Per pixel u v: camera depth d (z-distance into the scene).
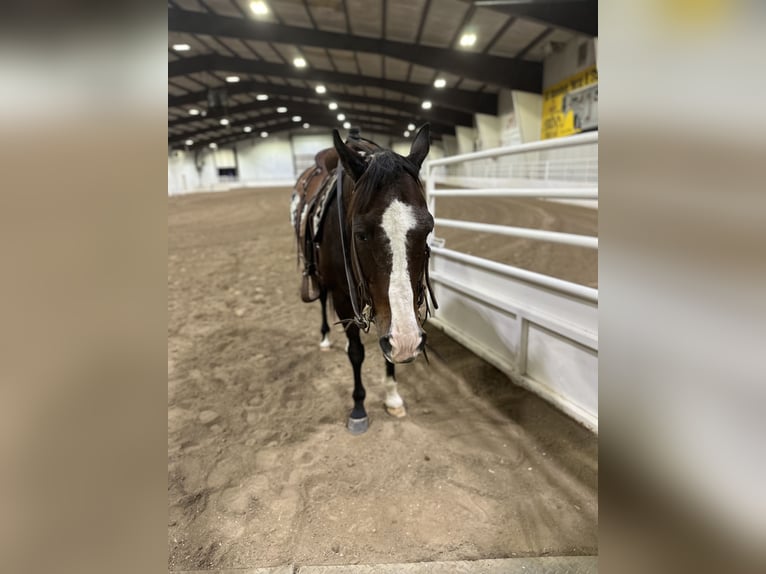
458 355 2.47
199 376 2.31
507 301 2.14
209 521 1.34
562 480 1.48
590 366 1.71
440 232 6.10
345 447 1.70
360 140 1.85
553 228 5.84
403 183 1.16
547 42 9.88
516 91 11.32
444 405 1.99
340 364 2.46
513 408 1.93
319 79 14.62
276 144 29.59
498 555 1.19
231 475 1.54
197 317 3.25
